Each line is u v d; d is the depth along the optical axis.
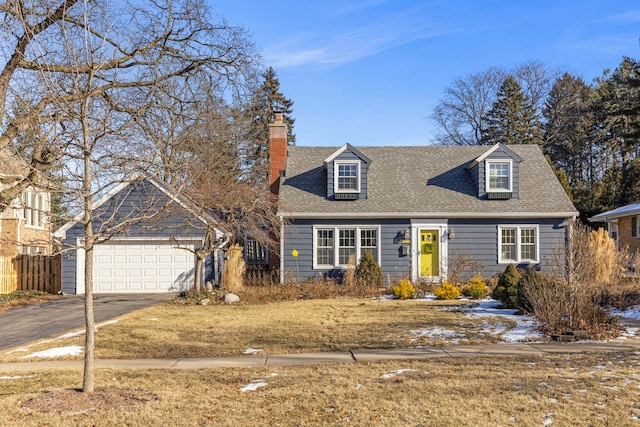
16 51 12.60
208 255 23.78
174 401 7.81
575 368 9.12
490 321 14.37
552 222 24.50
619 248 32.66
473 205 24.64
